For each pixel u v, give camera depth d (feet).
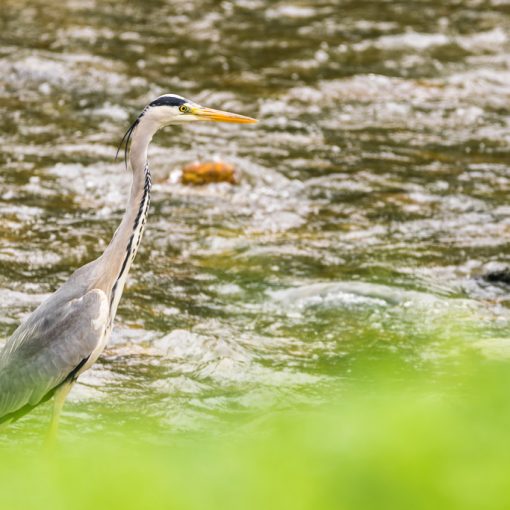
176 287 42.06
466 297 41.78
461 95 68.49
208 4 84.43
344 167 56.65
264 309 40.37
